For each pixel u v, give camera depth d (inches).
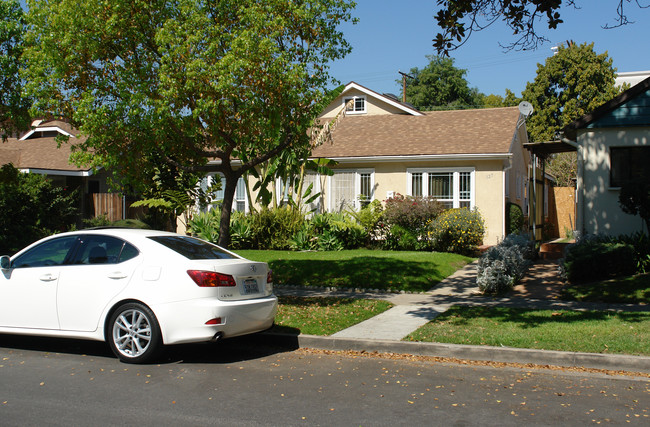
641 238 485.7
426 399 216.7
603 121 553.0
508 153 709.9
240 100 377.7
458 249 680.4
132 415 197.5
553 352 268.5
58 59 367.9
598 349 270.8
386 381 241.8
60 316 279.0
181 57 374.9
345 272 520.4
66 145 973.2
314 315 365.1
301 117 404.5
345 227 723.4
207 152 421.4
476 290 465.4
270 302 291.3
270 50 374.6
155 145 406.0
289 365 269.7
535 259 625.6
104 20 373.7
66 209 721.0
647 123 537.6
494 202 733.3
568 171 1373.0
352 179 814.5
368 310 383.9
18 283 288.7
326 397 219.1
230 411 202.2
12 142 1093.8
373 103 1002.7
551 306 390.6
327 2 406.0
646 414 199.9
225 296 267.1
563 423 190.5
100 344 312.0
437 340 295.1
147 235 288.4
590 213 561.0
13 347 304.2
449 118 874.8
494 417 196.5
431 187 771.4
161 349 264.1
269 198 760.3
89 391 225.3
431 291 465.1
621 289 423.5
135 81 376.5
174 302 260.4
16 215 627.5
